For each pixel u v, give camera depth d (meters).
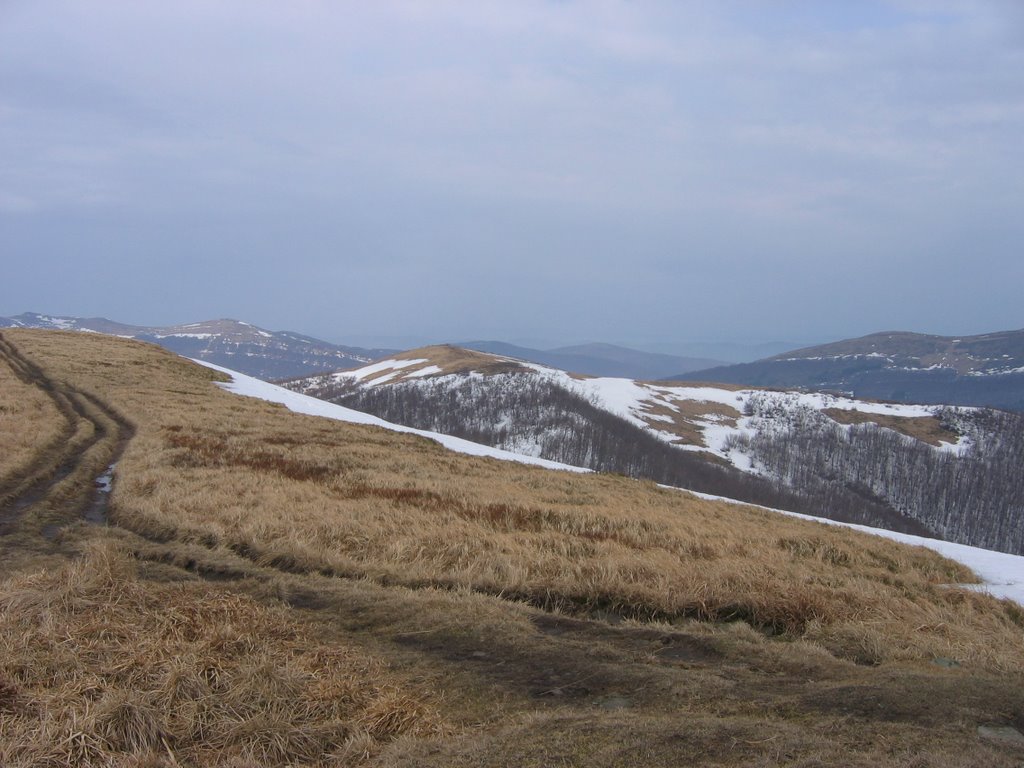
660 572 11.01
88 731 5.24
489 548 12.23
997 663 7.99
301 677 6.45
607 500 20.77
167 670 6.21
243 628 7.68
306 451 23.72
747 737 4.95
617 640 8.31
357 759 5.23
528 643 7.82
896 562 15.82
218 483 16.72
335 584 10.17
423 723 5.79
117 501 14.99
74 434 23.91
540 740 5.12
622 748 4.88
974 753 4.62
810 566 13.70
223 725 5.59
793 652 7.85
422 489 18.23
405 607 8.97
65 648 6.85
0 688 5.78
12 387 32.28
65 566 9.53
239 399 38.34
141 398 33.00
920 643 8.58
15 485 16.56
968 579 15.16
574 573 10.93
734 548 14.36
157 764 5.02
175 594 8.93
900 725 5.23
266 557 11.47
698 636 8.30
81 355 46.22
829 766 4.40
